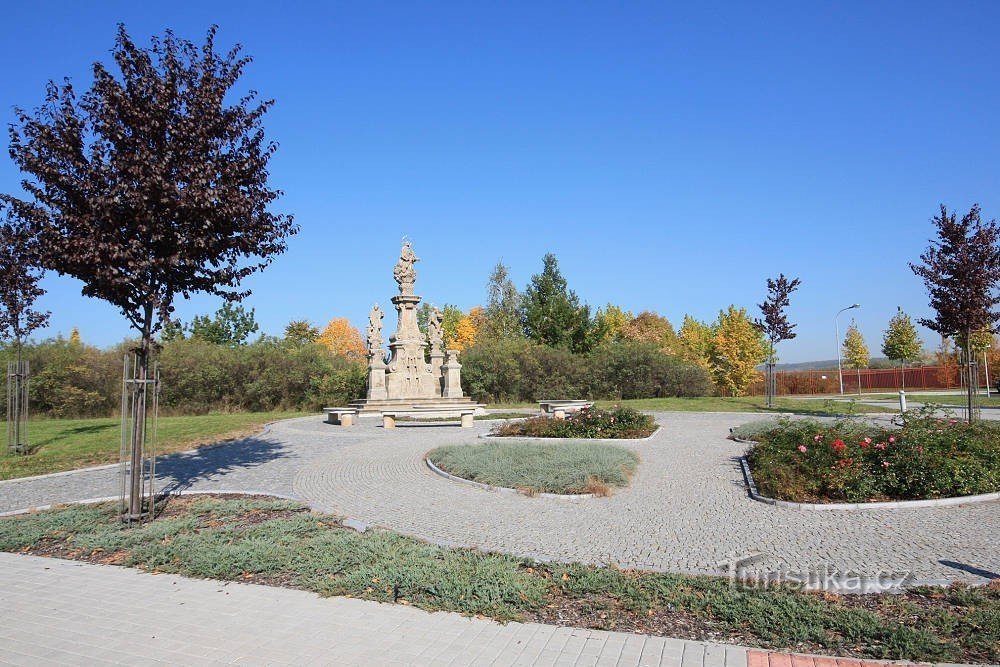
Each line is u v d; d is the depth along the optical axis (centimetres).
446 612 535
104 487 1148
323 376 3538
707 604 544
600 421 1844
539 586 581
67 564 681
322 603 557
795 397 4234
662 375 3972
